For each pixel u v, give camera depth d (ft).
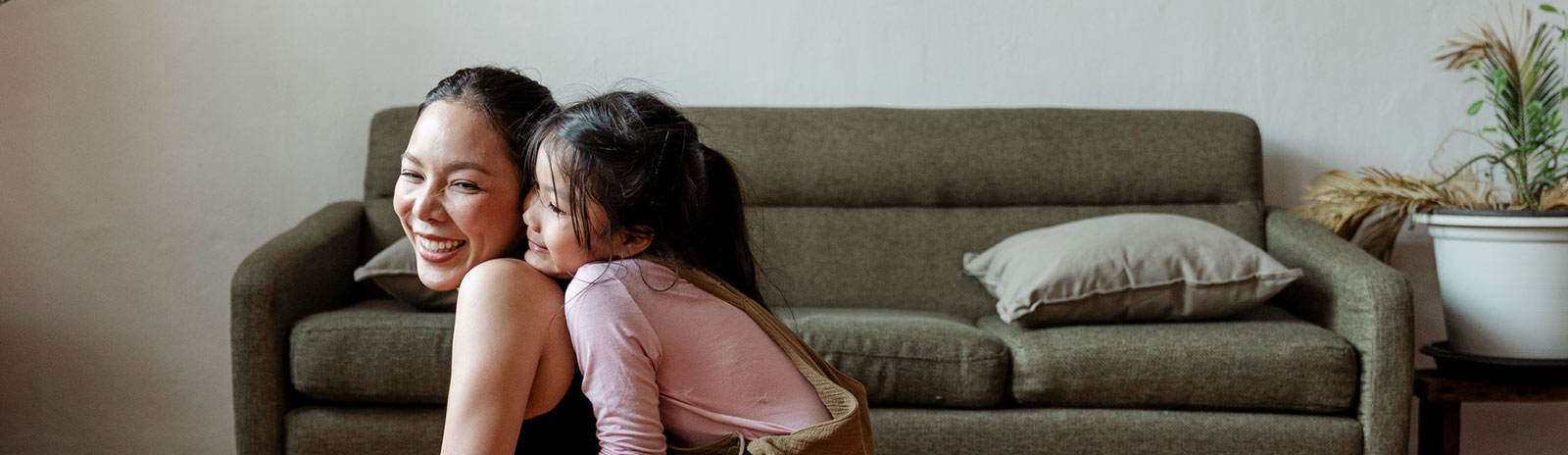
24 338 9.37
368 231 8.53
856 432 3.20
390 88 9.35
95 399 9.43
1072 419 6.50
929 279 8.37
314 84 9.32
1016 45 9.38
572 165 3.17
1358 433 6.51
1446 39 9.32
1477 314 7.61
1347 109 9.37
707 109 8.75
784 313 7.44
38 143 9.27
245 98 9.32
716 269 3.68
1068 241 7.32
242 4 9.28
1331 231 7.89
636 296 3.18
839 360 6.54
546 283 3.26
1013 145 8.63
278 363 6.67
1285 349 6.49
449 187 3.25
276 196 9.37
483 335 3.04
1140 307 7.04
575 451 3.46
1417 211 7.97
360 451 6.55
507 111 3.31
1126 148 8.63
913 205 8.63
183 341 9.42
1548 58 9.16
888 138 8.63
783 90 9.38
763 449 3.08
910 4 9.37
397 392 6.51
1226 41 9.37
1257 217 8.53
